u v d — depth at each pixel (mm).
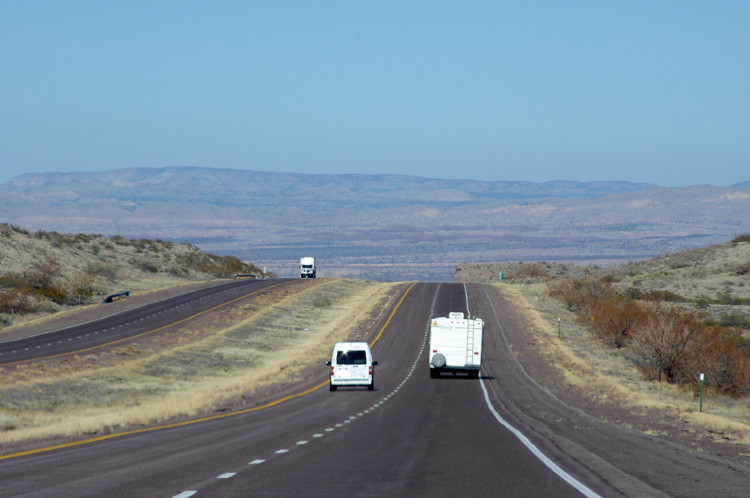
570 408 41312
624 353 92750
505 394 51844
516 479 17969
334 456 21875
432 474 18641
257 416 36469
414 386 59094
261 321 115375
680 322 75500
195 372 76438
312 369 74625
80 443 25891
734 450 25688
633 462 21078
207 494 15727
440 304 133875
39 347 82562
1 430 37531
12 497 15305
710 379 64562
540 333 107000
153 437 27391
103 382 64375
